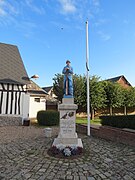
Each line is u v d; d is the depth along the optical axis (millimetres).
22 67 17375
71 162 5988
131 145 8188
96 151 7219
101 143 8633
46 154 6719
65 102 7797
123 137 8633
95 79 22359
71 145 7090
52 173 5211
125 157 6594
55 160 6145
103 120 11492
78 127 12500
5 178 4887
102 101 23328
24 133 11211
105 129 9844
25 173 5195
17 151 7121
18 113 14977
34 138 9555
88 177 5004
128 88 29234
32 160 6148
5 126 14078
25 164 5824
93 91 21891
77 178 4941
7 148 7559
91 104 21844
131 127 9492
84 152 6996
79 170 5422
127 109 29594
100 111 26641
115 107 27625
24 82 15602
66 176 5039
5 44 19125
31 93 20656
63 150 6645
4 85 14758
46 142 8453
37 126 14391
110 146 8086
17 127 13719
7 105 14672
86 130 11484
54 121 14789
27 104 15453
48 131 9859
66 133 7461
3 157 6465
